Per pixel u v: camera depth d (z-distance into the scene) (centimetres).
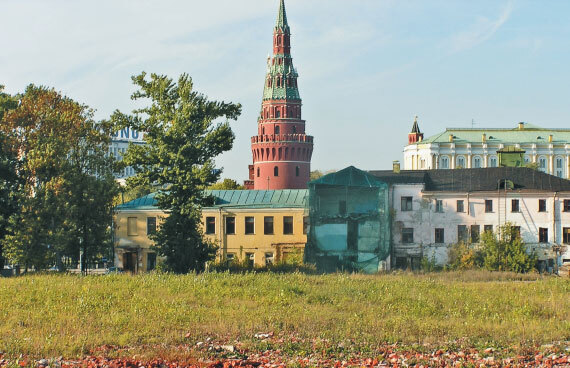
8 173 6712
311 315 3183
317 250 6906
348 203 7012
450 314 3328
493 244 6906
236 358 2447
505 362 2372
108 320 2998
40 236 6066
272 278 4672
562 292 4222
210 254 6288
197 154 6231
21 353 2459
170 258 6066
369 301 3675
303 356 2480
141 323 2981
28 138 7006
